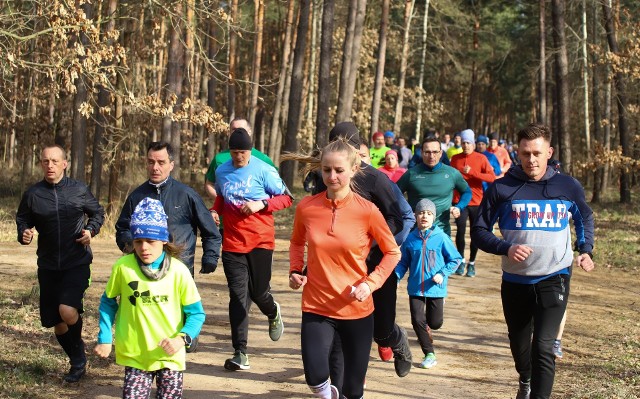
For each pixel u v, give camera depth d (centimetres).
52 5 1091
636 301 1177
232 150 738
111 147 1988
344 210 511
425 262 762
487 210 584
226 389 671
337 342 540
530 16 4816
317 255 509
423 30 4406
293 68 2591
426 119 5169
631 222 2342
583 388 697
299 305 1052
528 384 606
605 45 3588
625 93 2889
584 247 575
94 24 1205
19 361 716
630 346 877
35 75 1939
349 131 595
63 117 2341
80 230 680
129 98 1317
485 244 570
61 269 675
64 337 680
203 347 817
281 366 753
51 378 683
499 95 6122
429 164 987
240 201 738
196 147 3228
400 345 652
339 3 4109
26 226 674
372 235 518
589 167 2359
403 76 3959
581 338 913
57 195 671
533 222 569
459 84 5709
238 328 734
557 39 2275
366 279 508
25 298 1000
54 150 666
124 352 498
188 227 686
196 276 1260
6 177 2952
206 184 812
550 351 554
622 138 2964
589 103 4216
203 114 1460
